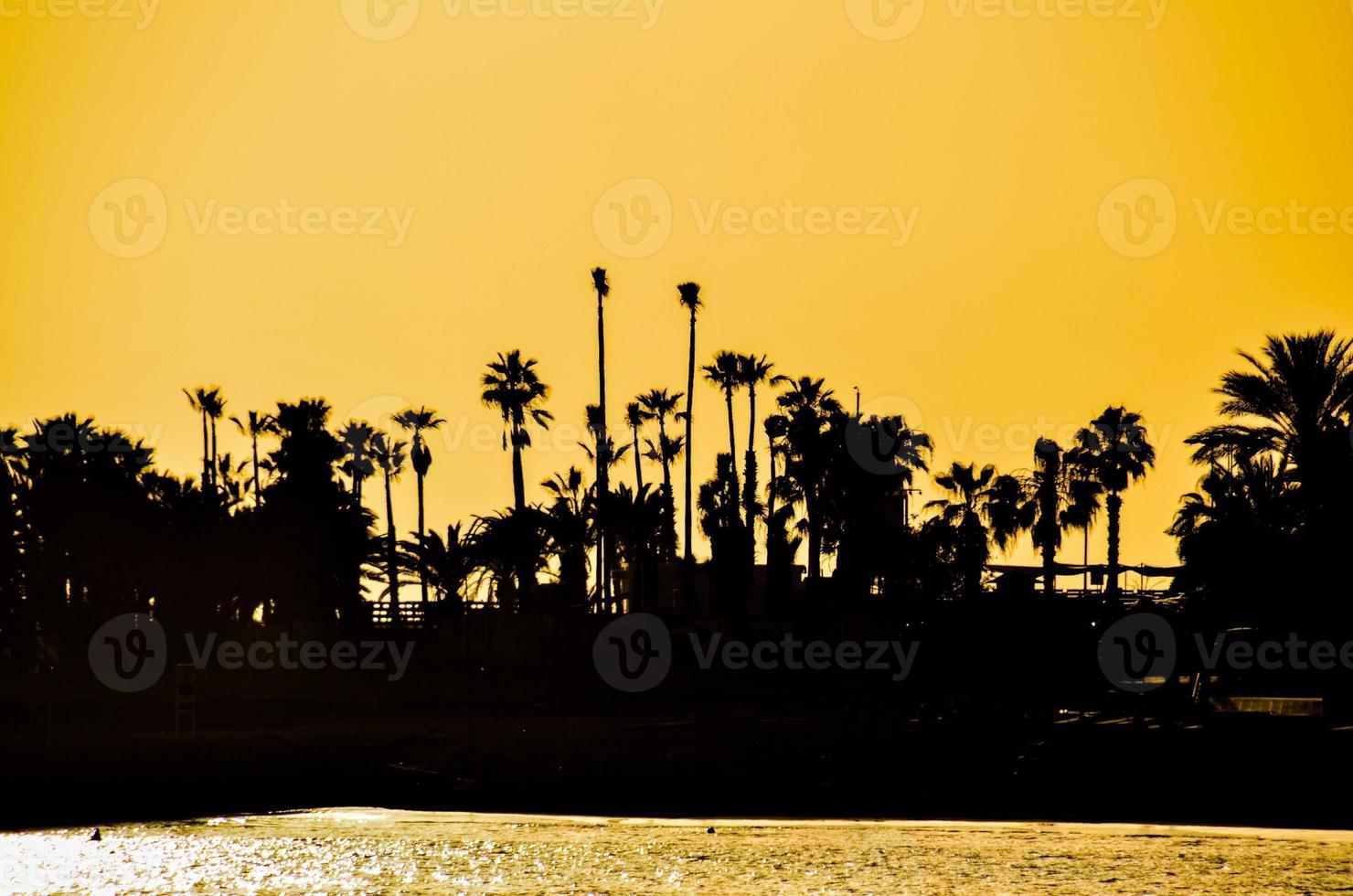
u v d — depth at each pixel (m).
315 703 115.19
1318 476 82.62
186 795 65.12
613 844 44.09
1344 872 36.16
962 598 117.38
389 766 73.81
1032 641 100.75
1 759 79.06
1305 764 59.62
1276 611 83.06
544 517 132.50
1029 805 56.31
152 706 114.56
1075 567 119.81
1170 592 102.69
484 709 111.88
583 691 119.19
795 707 105.75
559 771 70.94
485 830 48.75
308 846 45.34
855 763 70.50
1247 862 37.91
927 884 35.28
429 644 131.25
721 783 65.56
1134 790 58.56
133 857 44.12
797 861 39.53
